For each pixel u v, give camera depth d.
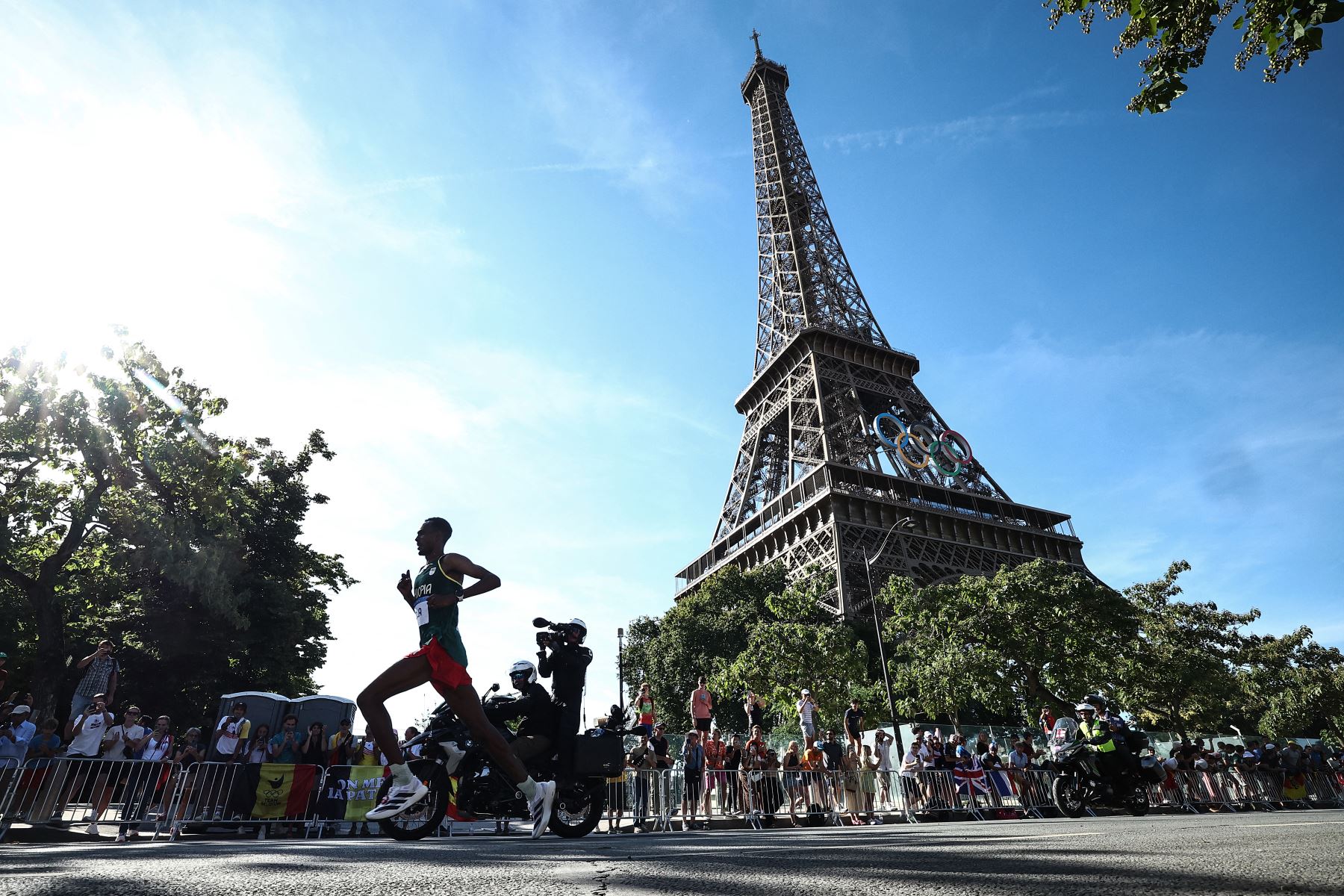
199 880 2.70
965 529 66.81
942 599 37.97
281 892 2.46
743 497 76.62
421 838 7.69
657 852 4.41
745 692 47.62
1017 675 35.94
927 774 18.36
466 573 5.08
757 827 15.96
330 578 40.66
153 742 14.91
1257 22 7.57
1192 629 52.50
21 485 25.83
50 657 25.31
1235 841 3.99
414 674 4.91
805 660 38.34
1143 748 12.47
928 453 71.69
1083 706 12.95
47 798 11.27
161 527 27.73
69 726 16.06
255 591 33.84
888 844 4.66
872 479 66.56
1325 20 7.10
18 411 24.75
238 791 12.88
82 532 26.61
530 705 8.29
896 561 57.91
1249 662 55.72
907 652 40.06
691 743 15.99
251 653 33.56
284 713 16.72
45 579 25.91
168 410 27.84
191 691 33.16
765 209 100.62
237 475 31.72
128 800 11.93
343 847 5.50
